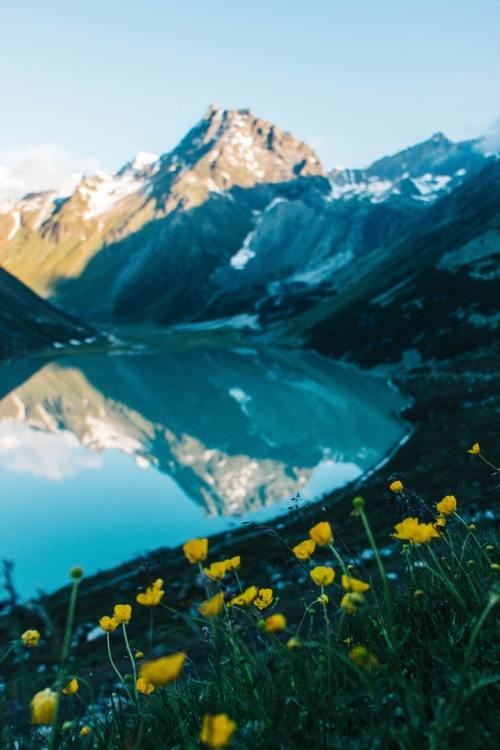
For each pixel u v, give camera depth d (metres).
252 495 58.25
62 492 58.81
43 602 2.08
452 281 160.12
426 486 41.25
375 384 121.06
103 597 33.53
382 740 1.98
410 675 2.72
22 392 125.25
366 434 79.62
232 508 54.34
